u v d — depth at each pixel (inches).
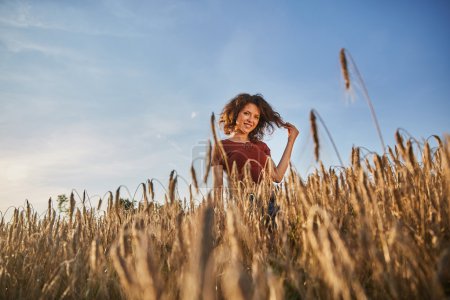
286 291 91.6
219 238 111.7
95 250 106.9
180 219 90.4
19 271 151.3
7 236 168.6
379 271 79.4
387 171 105.2
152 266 60.6
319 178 119.2
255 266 62.2
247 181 143.4
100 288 109.7
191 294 51.3
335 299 67.5
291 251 114.3
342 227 107.7
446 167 94.3
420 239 87.6
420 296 76.1
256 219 122.2
